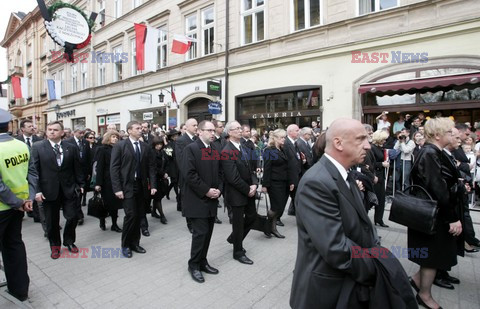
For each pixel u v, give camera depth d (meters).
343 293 1.51
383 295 1.46
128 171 3.94
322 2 9.15
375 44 8.05
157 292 3.01
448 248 2.65
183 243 4.48
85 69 20.03
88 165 6.59
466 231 3.90
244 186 3.65
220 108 11.30
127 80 16.61
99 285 3.17
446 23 7.08
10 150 2.77
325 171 1.62
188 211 3.29
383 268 1.50
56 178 3.95
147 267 3.62
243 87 11.25
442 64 7.15
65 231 4.12
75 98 20.97
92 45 19.39
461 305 2.77
